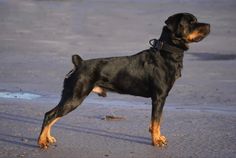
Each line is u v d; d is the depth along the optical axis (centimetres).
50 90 1712
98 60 1137
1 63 2150
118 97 1622
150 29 3080
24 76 1919
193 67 2094
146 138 1181
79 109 1441
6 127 1262
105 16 3516
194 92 1688
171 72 1133
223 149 1100
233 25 3241
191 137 1185
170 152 1083
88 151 1085
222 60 2266
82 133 1216
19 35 2862
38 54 2370
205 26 1138
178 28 1127
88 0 4262
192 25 1138
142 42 2709
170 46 1130
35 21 3328
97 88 1145
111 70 1137
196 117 1366
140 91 1152
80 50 2484
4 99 1568
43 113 1403
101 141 1156
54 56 2327
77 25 3194
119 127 1266
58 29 3062
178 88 1734
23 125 1283
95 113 1401
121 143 1143
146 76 1140
